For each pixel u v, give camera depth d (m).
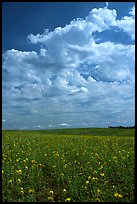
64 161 12.34
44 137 25.39
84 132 45.81
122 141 22.08
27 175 10.39
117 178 10.52
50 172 11.28
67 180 10.12
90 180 9.88
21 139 21.77
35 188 9.41
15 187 8.99
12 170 10.49
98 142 21.22
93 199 8.13
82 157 13.59
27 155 14.02
